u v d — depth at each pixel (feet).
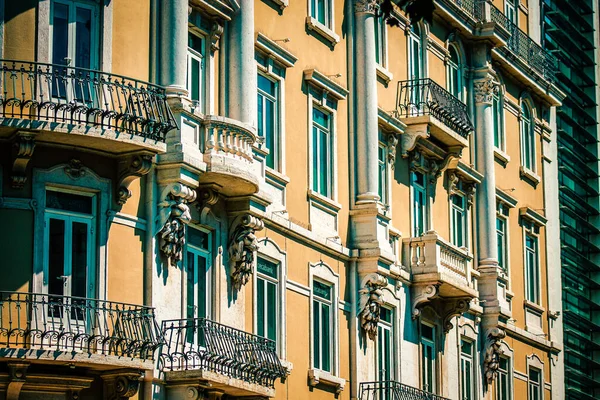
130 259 133.08
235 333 139.74
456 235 194.80
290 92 158.92
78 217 130.72
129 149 130.72
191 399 133.39
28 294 124.47
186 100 138.41
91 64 133.08
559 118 238.68
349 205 168.04
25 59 129.80
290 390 153.17
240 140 142.61
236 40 147.02
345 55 170.30
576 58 251.60
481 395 195.72
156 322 131.95
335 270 163.84
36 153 129.08
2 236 127.13
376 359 168.35
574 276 239.50
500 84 211.20
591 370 242.37
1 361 122.21
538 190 222.89
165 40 138.10
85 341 127.34
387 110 177.47
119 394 127.95
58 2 132.26
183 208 136.05
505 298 205.16
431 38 190.80
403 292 175.32
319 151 164.14
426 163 185.26
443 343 184.34
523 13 228.84
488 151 201.57
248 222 144.66
